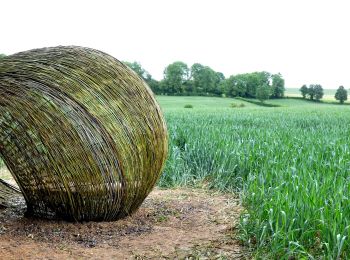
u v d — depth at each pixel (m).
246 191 8.44
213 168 10.41
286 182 7.05
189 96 80.50
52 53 6.40
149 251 5.62
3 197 7.79
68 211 6.37
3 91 6.02
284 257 5.07
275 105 74.00
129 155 6.25
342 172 8.29
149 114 6.52
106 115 6.13
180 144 13.46
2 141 6.16
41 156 6.02
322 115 32.56
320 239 5.46
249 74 84.00
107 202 6.36
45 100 5.98
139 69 73.56
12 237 6.01
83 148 5.99
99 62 6.44
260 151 10.17
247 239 5.77
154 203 7.96
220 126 18.11
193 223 6.80
